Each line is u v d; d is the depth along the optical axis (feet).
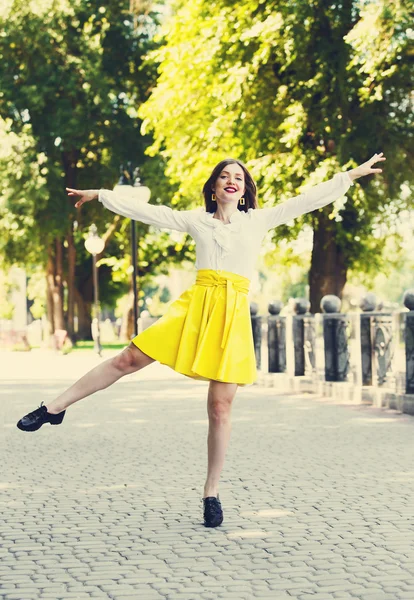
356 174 20.48
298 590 15.02
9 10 119.65
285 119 78.18
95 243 106.93
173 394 55.57
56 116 120.67
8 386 62.23
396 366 44.55
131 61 127.65
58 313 132.26
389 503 21.91
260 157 81.92
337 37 76.23
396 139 78.48
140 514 21.12
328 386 53.11
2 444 33.78
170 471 27.20
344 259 89.76
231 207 20.38
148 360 19.65
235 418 41.19
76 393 19.40
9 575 16.21
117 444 33.40
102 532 19.39
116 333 247.09
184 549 17.83
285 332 61.21
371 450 30.78
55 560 17.19
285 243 91.25
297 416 42.01
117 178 129.29
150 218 19.98
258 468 27.30
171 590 15.11
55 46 121.90
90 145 129.70
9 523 20.36
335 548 17.69
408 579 15.57
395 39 70.85
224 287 19.75
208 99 86.22
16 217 117.39
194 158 88.99
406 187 85.05
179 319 19.72
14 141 117.50
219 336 19.65
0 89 120.37
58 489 24.50
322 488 23.94
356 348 50.16
